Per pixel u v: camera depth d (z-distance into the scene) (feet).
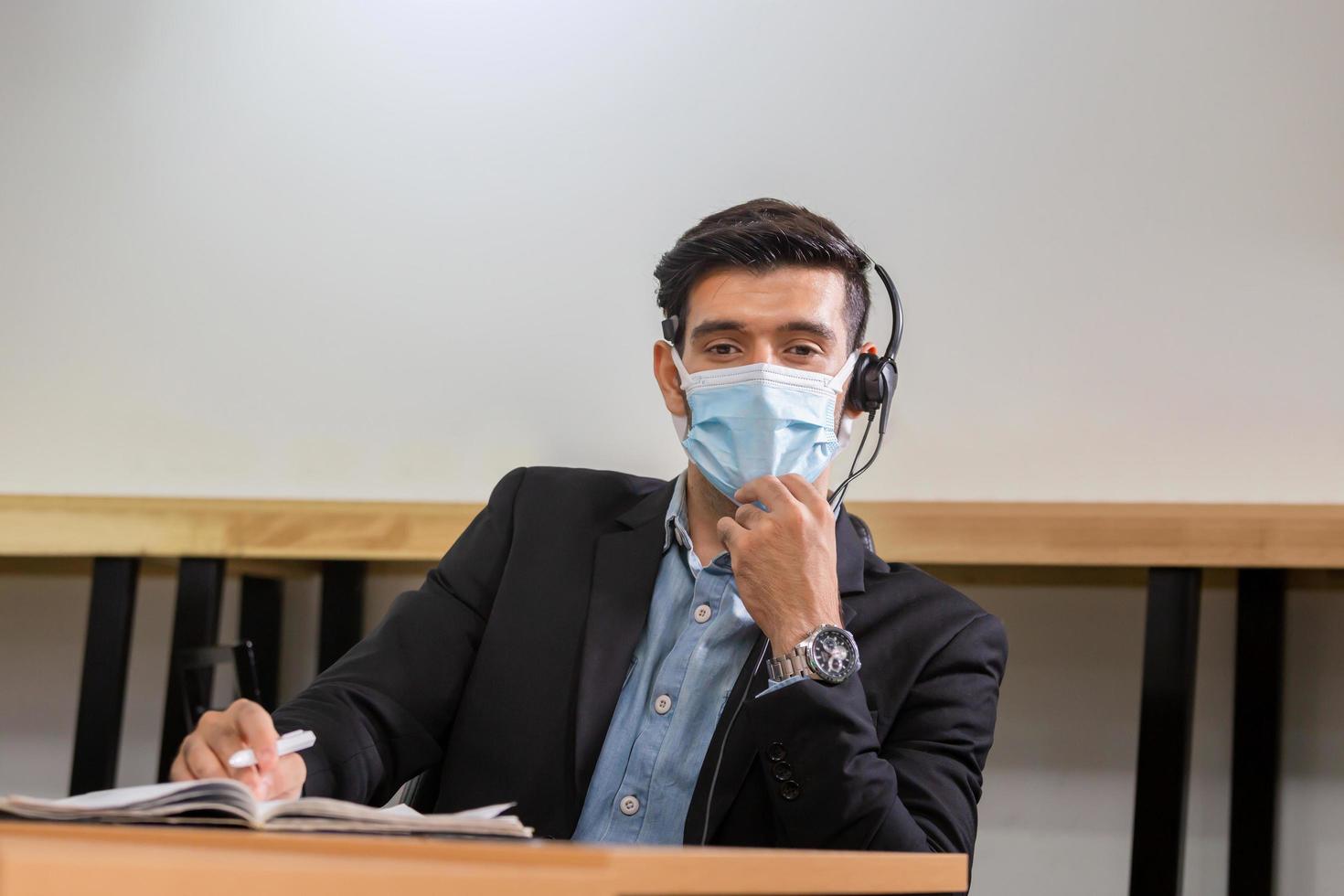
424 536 7.07
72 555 7.34
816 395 4.57
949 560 6.56
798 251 4.62
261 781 3.33
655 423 8.05
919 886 2.73
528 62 8.49
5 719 8.54
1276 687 6.85
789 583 3.92
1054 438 7.48
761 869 2.19
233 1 8.80
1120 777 7.28
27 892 1.42
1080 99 7.71
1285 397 7.23
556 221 8.32
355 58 8.66
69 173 8.79
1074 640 7.44
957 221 7.77
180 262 8.63
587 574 4.62
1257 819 6.86
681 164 8.24
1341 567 6.05
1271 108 7.45
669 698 4.28
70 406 8.59
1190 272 7.43
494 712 4.41
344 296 8.46
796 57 8.16
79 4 8.92
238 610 8.40
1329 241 7.28
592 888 1.81
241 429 8.43
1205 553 6.25
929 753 4.19
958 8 7.95
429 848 2.09
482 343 8.29
